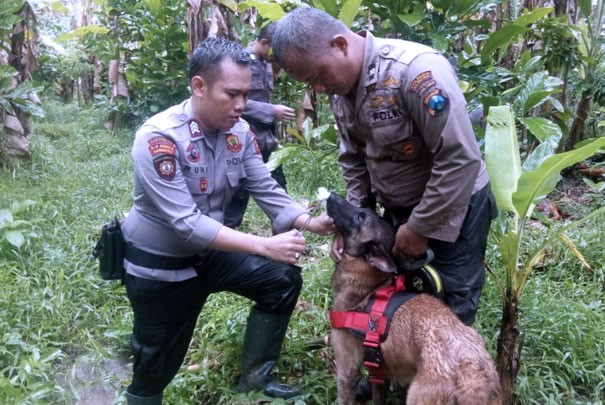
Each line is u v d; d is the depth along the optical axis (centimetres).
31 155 767
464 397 244
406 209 304
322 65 254
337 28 255
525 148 684
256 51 531
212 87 259
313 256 518
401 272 307
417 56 250
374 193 325
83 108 1358
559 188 713
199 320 408
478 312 399
